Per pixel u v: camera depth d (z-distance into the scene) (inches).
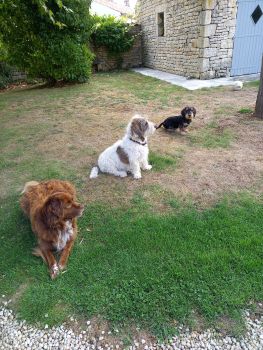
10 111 174.4
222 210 70.3
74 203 57.3
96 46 332.2
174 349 43.1
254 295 49.0
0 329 48.1
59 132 132.5
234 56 223.9
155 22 295.4
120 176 89.4
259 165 90.4
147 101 175.0
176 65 265.9
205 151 102.5
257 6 211.3
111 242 62.6
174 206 73.8
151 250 59.9
